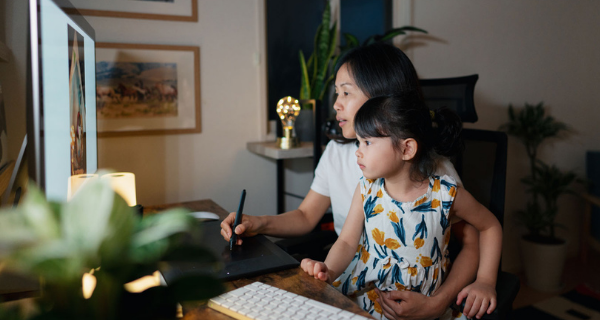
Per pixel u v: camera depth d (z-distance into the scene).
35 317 0.32
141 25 1.62
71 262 0.33
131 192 1.13
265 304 0.61
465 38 2.33
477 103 2.42
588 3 2.78
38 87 0.69
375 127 0.85
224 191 1.86
